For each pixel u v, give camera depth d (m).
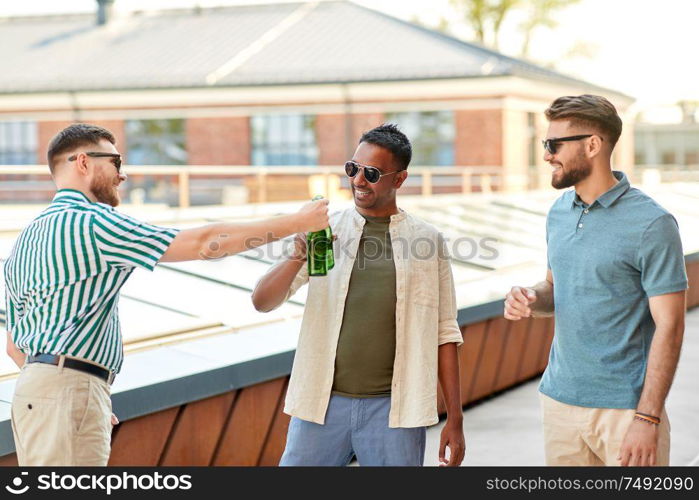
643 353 2.60
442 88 23.14
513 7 37.66
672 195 14.27
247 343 4.19
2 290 4.30
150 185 25.20
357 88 23.56
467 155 23.08
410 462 2.66
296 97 24.19
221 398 3.82
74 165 2.42
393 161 2.64
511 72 22.38
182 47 26.69
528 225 9.69
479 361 5.84
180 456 3.64
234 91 24.45
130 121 25.42
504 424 5.33
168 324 4.27
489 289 6.19
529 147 24.77
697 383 6.23
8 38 28.86
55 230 2.27
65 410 2.27
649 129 36.53
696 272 9.81
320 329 2.67
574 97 2.63
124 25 28.70
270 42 26.05
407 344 2.66
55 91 25.28
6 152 26.23
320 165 24.17
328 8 27.61
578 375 2.67
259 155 24.67
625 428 2.59
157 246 2.29
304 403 2.65
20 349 2.41
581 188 2.65
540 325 6.73
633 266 2.55
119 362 2.46
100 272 2.29
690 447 4.77
